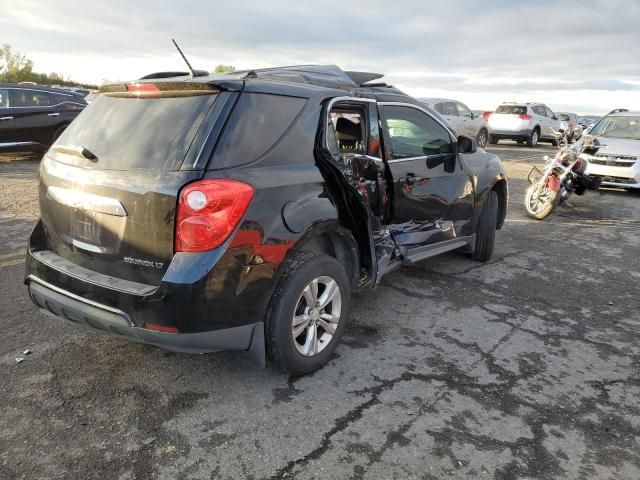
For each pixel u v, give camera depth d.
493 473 2.47
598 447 2.69
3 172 10.16
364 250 3.64
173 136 2.76
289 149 3.07
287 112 3.14
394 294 4.68
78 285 2.83
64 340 3.56
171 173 2.64
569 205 9.56
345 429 2.74
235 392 3.04
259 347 2.93
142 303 2.60
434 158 4.59
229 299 2.69
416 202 4.41
